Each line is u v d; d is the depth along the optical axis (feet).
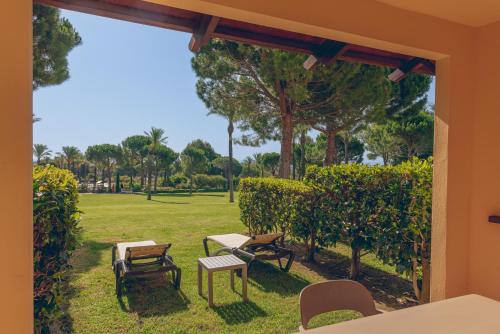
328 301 5.64
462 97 10.18
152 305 12.44
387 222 13.34
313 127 49.73
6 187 5.44
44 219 8.23
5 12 5.47
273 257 16.19
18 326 5.46
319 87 40.22
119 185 134.41
